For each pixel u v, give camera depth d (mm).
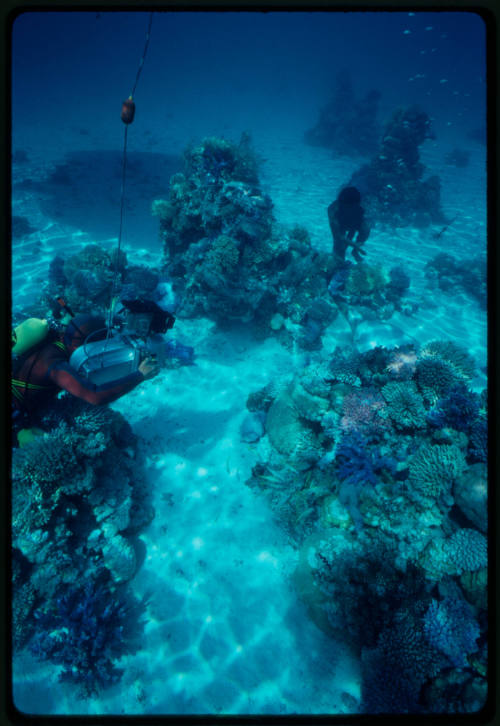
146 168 18703
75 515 4383
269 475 5250
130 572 4328
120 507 4504
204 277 7367
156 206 8656
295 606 4191
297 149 25344
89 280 7754
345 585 3801
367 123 25391
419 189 15469
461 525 3777
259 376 7152
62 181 15773
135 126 29453
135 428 6133
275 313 8070
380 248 13062
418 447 4379
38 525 3959
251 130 30656
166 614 4188
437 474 3932
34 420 4398
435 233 14500
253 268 7793
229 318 7824
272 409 5883
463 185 20281
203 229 8375
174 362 7180
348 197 8391
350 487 4305
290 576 4422
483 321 9625
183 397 6695
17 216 12227
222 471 5543
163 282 8602
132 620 4133
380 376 5129
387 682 3316
